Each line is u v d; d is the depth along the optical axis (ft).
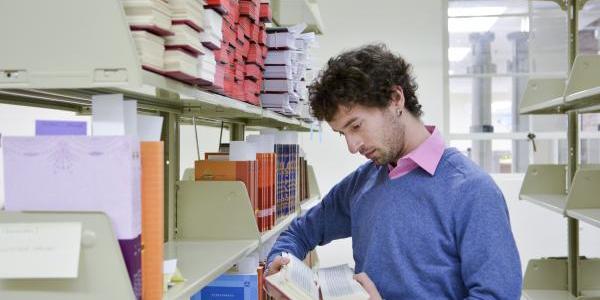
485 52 13.92
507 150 13.83
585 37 14.02
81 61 2.37
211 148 9.53
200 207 5.07
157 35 2.79
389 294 3.90
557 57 13.66
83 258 2.36
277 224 6.18
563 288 8.66
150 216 2.66
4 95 3.43
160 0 2.68
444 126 13.42
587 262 8.39
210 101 3.88
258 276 4.48
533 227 12.80
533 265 8.75
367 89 3.60
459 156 3.87
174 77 3.02
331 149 13.21
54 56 2.39
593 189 6.55
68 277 2.31
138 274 2.50
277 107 6.31
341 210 4.95
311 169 10.27
